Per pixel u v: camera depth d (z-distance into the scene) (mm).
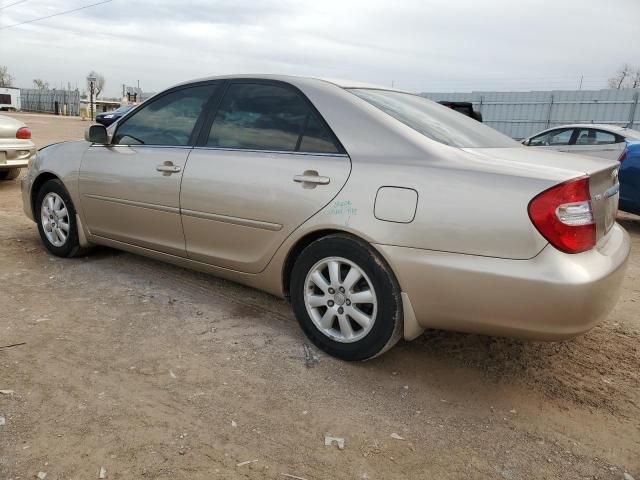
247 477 2090
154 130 3887
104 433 2293
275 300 3869
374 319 2797
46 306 3592
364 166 2795
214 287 4074
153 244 3861
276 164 3109
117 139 4117
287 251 3094
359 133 2912
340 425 2455
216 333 3311
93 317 3455
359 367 2979
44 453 2148
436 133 2965
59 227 4531
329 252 2908
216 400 2594
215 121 3537
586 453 2354
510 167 2520
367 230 2721
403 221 2623
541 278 2316
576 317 2340
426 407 2643
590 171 2488
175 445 2248
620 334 3570
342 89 3172
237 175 3252
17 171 8688
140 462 2131
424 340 3359
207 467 2129
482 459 2283
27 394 2545
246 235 3264
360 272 2812
